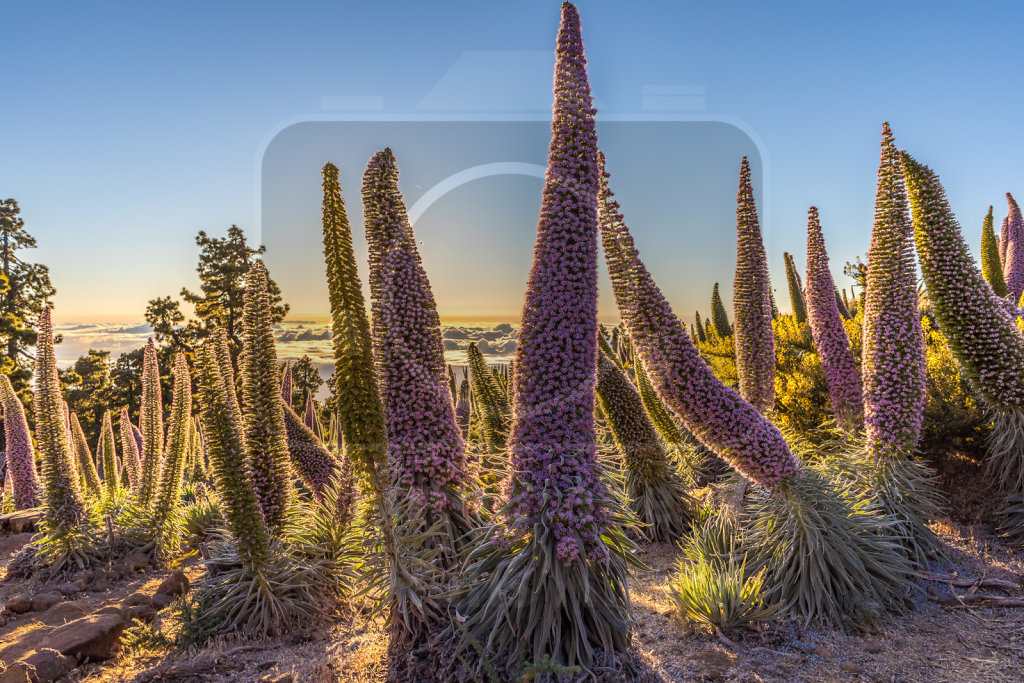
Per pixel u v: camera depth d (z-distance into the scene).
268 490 6.37
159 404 10.51
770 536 6.08
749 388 7.47
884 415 6.61
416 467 4.97
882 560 5.87
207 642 5.66
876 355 6.63
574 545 4.16
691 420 5.28
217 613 5.95
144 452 10.37
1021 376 6.57
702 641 5.22
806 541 5.70
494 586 4.53
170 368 33.69
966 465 7.71
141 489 10.27
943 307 6.77
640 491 8.23
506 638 4.41
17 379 34.00
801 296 12.66
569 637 4.43
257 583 5.99
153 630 5.87
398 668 4.67
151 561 9.05
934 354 8.77
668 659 4.89
